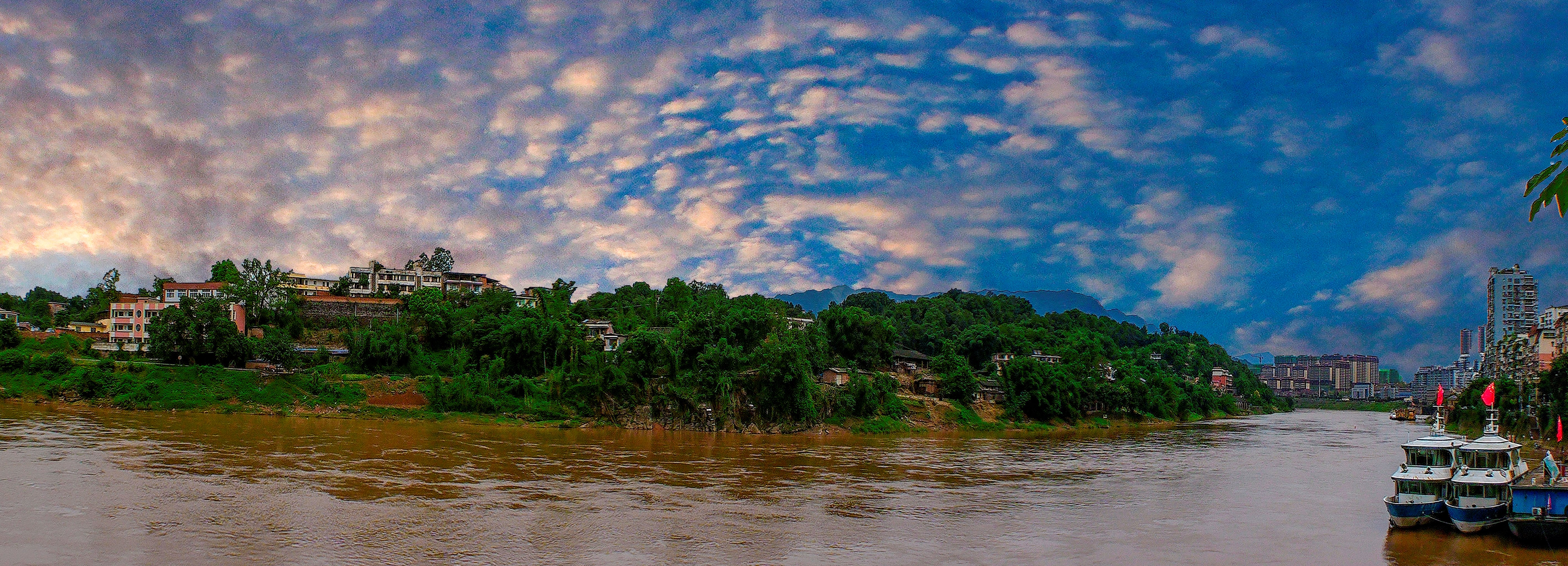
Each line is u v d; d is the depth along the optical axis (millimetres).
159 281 165750
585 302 182500
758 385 121250
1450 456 53156
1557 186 8430
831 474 74875
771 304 184250
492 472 69438
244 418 109250
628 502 57938
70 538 43469
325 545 44094
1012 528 52469
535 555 43594
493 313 158375
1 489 54125
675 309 183500
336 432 95375
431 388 121625
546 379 131625
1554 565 44344
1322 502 63656
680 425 119375
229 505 52375
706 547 46281
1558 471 54750
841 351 156625
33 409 106375
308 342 150750
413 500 56000
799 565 43188
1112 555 46281
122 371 119562
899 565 43438
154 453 71750
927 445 107312
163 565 39594
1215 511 59469
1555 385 110125
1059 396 152875
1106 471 80812
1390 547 48250
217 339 124125
